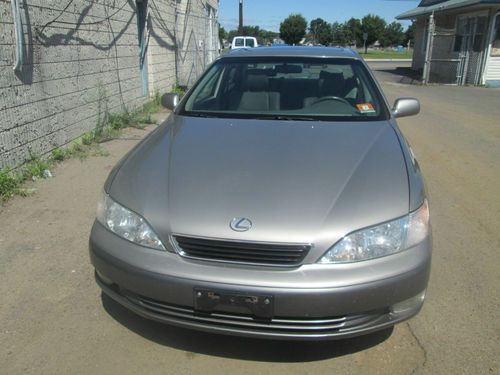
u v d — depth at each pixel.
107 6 7.46
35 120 5.37
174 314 2.32
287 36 73.12
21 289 3.03
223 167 2.65
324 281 2.14
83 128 6.72
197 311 2.28
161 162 2.76
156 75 10.70
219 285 2.16
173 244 2.26
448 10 18.23
